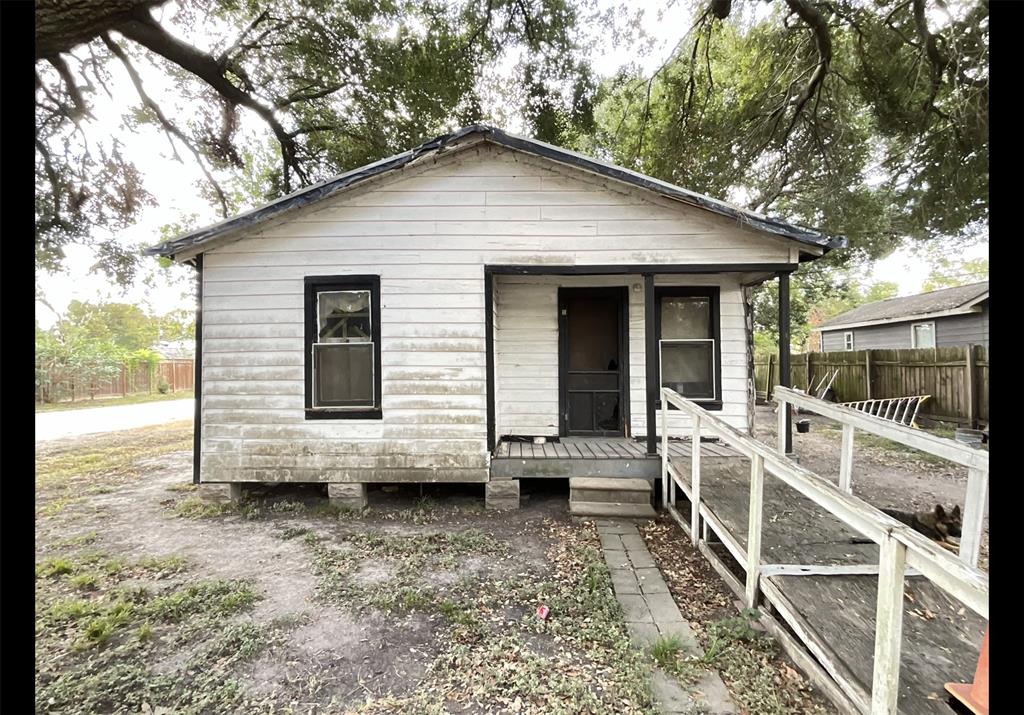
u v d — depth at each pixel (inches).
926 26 323.0
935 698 75.3
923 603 101.7
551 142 514.0
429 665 99.4
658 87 479.8
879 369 482.6
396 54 392.2
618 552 160.9
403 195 214.8
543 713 85.1
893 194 414.9
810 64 388.5
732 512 149.8
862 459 309.3
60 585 136.7
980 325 488.4
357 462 211.6
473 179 214.4
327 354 217.3
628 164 531.5
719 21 394.3
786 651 101.0
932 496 224.8
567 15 418.9
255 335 214.7
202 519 196.7
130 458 331.3
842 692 83.0
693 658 100.2
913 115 365.7
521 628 113.3
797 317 1045.2
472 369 212.5
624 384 262.1
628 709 85.7
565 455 215.6
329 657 102.5
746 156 440.5
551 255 213.6
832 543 128.2
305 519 197.3
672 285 260.2
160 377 985.5
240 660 101.3
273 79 411.5
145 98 394.9
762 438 394.0
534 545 167.9
